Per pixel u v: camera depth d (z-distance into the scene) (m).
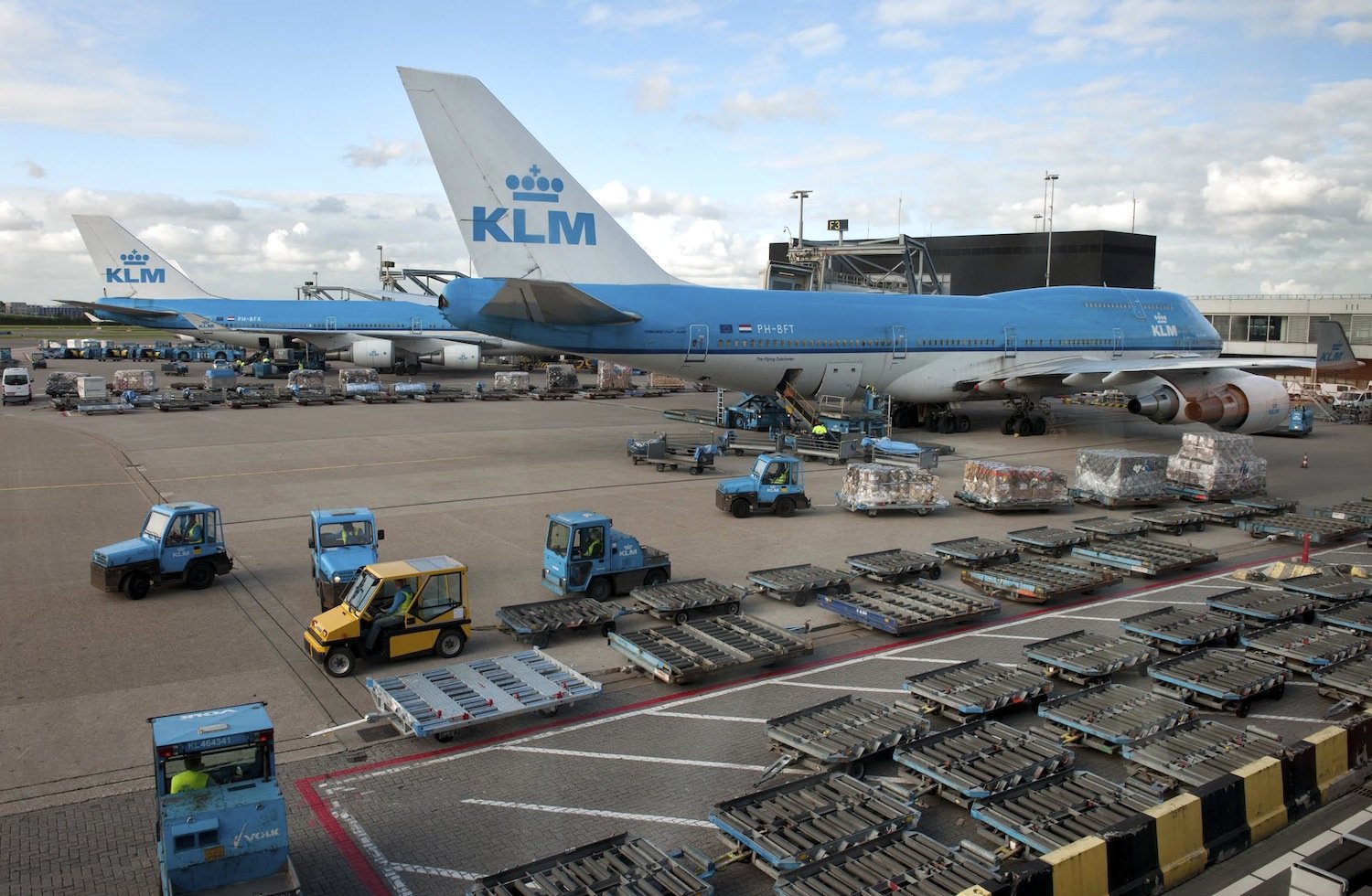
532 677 14.80
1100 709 14.06
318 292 111.06
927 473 28.48
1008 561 22.67
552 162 34.19
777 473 28.16
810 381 41.00
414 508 28.66
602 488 32.16
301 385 62.28
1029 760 12.44
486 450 40.62
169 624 18.25
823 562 23.00
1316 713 14.95
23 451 39.41
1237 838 11.07
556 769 12.70
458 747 13.31
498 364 106.38
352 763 12.74
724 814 10.93
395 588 16.08
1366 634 17.84
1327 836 11.49
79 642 17.22
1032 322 46.47
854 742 12.66
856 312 41.62
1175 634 17.08
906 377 43.31
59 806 11.47
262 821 8.95
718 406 48.66
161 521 20.44
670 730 13.98
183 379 79.88
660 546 24.33
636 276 36.84
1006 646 17.70
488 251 33.81
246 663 16.30
